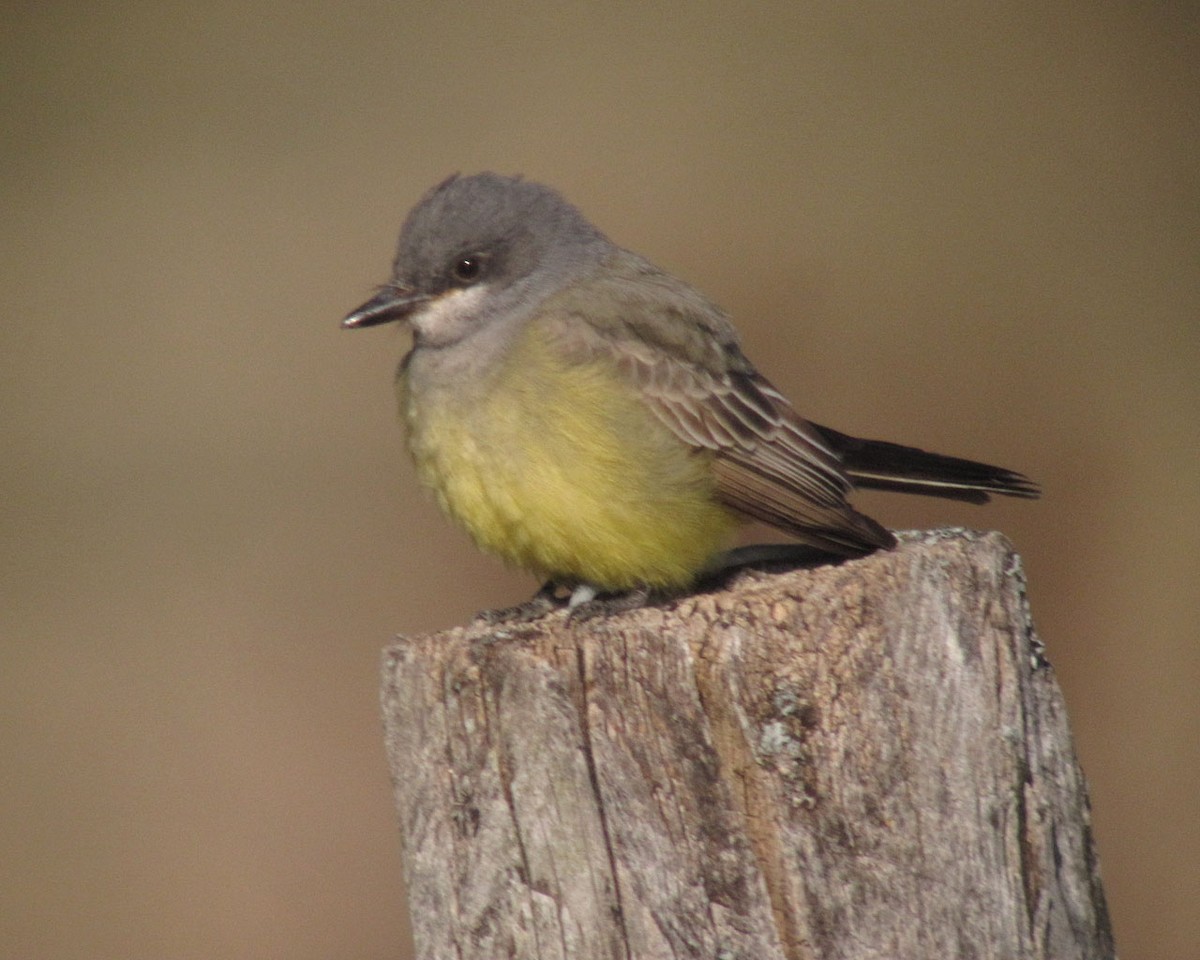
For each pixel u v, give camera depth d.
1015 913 5.00
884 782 4.98
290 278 17.00
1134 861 10.76
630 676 5.07
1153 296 14.71
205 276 17.16
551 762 5.13
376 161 17.91
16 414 16.03
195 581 13.86
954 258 15.27
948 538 5.75
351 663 12.95
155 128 18.86
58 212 17.86
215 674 13.01
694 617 5.15
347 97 18.64
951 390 13.78
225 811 11.88
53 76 19.66
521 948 5.16
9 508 14.88
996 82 17.67
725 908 4.96
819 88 17.73
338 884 11.31
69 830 11.88
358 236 17.20
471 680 5.24
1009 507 12.74
